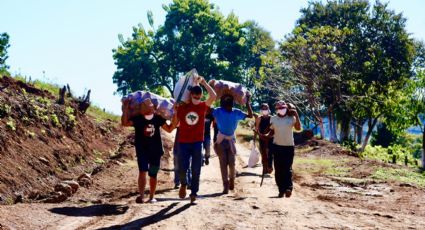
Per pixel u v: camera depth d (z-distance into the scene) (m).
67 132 19.06
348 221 7.45
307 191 12.41
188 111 8.34
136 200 9.25
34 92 20.83
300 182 14.39
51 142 16.66
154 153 9.29
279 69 48.50
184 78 8.59
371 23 54.41
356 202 10.71
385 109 43.66
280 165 10.27
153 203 9.02
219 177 14.05
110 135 25.20
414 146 67.19
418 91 39.06
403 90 43.44
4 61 22.33
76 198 11.42
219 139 10.41
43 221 7.40
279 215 7.77
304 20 57.44
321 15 56.09
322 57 45.69
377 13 55.16
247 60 78.38
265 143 11.63
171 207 8.43
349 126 53.44
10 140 13.97
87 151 19.17
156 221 7.34
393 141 58.69
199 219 7.46
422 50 57.25
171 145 25.06
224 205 8.60
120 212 8.19
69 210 8.34
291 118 10.26
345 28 47.53
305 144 31.45
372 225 7.20
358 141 58.78
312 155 25.47
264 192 11.20
